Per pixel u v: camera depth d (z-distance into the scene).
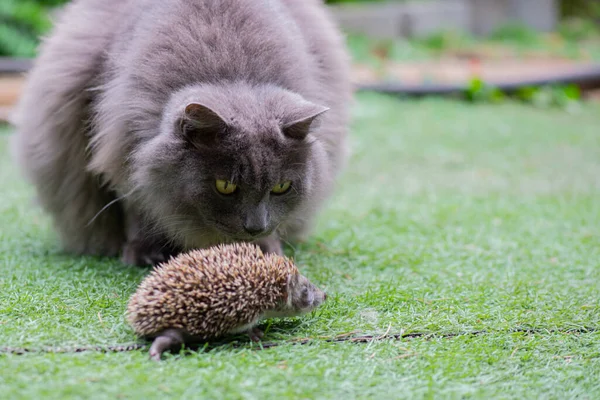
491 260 1.16
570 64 2.89
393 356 0.94
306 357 0.93
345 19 3.21
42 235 1.23
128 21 1.09
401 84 2.35
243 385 0.89
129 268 1.12
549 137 1.91
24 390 0.87
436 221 1.29
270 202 1.01
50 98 1.12
